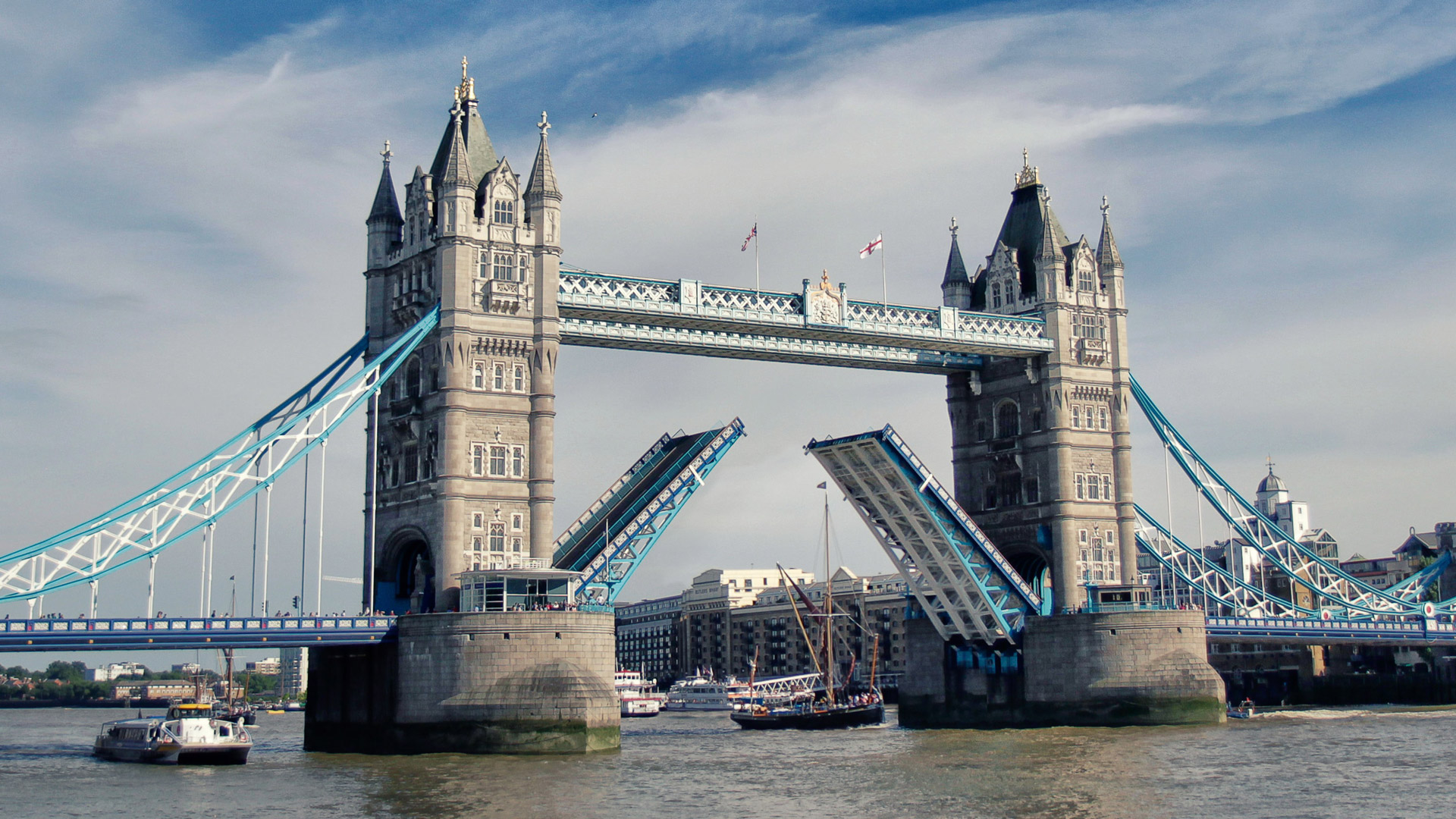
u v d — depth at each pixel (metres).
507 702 95.12
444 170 109.75
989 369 137.00
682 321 111.50
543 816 67.56
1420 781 78.00
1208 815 66.44
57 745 137.75
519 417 104.38
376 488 108.56
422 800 72.88
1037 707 124.50
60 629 88.12
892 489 120.00
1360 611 147.25
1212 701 119.88
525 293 105.06
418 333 103.00
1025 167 140.12
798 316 116.31
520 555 103.06
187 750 94.81
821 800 73.19
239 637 93.94
